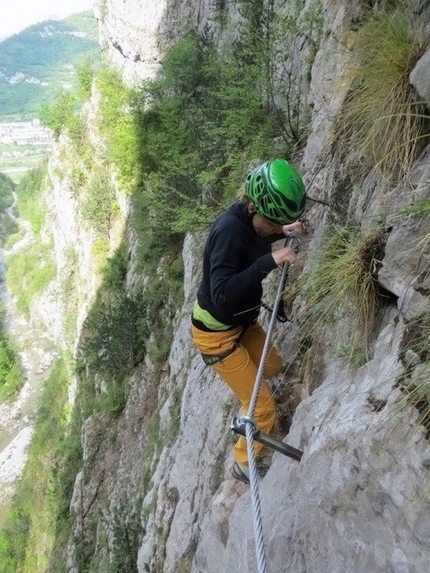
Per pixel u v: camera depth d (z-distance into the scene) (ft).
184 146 51.39
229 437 20.33
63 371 110.01
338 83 15.94
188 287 41.70
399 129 10.59
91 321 77.41
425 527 6.45
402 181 10.18
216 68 52.11
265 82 28.02
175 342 41.34
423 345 7.65
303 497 8.46
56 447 89.97
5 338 158.61
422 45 10.84
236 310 10.89
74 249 123.95
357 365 9.59
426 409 6.99
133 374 64.23
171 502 26.78
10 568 82.28
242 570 10.71
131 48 109.29
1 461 122.62
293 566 8.55
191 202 42.73
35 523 83.66
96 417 65.82
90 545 55.42
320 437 8.69
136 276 69.46
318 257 11.71
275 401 13.57
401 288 8.66
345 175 13.07
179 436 30.42
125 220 90.99
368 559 7.10
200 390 27.45
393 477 6.99
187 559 21.48
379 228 9.77
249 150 30.40
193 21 81.10
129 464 52.16
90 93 122.52
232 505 14.64
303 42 26.55
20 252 201.26
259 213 9.83
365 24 14.47
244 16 38.19
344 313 10.50
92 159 112.88
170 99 61.77
